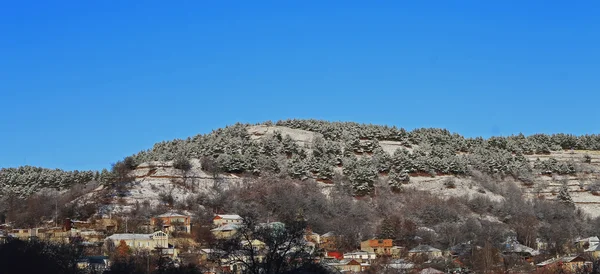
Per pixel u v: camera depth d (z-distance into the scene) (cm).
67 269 15050
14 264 13750
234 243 13488
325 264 15575
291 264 13225
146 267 16600
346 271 18725
